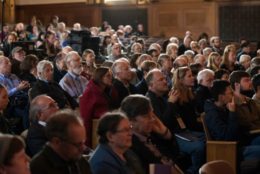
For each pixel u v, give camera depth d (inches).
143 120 156.6
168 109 213.2
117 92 256.8
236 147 210.2
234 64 392.8
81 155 126.3
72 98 289.4
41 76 271.9
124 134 134.6
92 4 831.1
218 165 142.6
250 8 740.7
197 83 300.7
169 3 792.3
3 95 189.3
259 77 245.4
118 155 135.8
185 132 226.2
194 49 504.1
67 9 846.5
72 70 311.3
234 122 213.2
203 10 770.8
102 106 239.8
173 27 792.9
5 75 303.0
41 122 166.6
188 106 238.8
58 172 118.9
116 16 823.7
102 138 136.6
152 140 181.2
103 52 553.0
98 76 244.2
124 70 273.1
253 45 653.9
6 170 102.1
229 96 216.8
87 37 506.9
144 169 155.8
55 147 119.6
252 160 212.8
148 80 223.0
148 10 807.1
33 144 164.2
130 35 697.6
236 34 751.1
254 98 246.7
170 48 437.4
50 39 508.7
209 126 216.7
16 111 262.8
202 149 213.3
